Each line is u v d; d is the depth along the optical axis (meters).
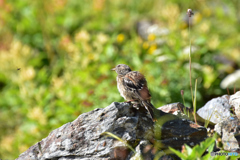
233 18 15.64
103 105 10.84
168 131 6.80
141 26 17.02
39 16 15.93
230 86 11.64
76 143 6.68
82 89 11.35
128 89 7.75
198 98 11.07
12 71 13.23
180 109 8.16
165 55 12.10
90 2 17.53
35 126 10.77
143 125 6.81
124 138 6.55
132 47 13.24
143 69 11.99
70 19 16.45
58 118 10.81
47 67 14.81
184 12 16.78
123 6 19.09
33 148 7.00
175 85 11.34
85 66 12.34
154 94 11.11
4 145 10.57
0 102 12.66
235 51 13.37
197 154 5.15
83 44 12.96
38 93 11.58
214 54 13.16
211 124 7.96
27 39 15.83
